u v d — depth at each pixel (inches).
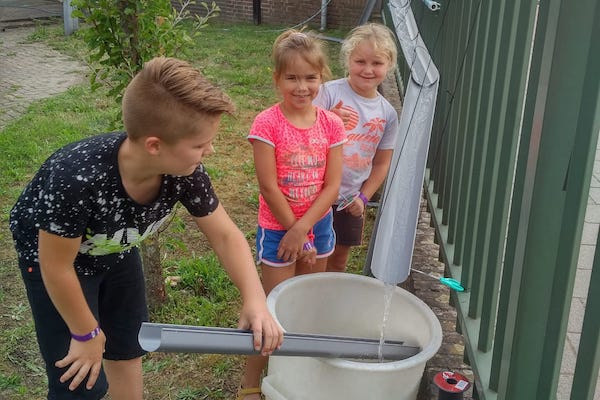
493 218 87.5
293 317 98.6
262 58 378.6
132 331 95.3
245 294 78.5
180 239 172.6
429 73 94.7
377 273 90.8
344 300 100.1
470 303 97.3
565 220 62.3
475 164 99.8
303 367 83.2
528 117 74.6
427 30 167.9
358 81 122.0
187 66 69.3
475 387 91.0
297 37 104.3
